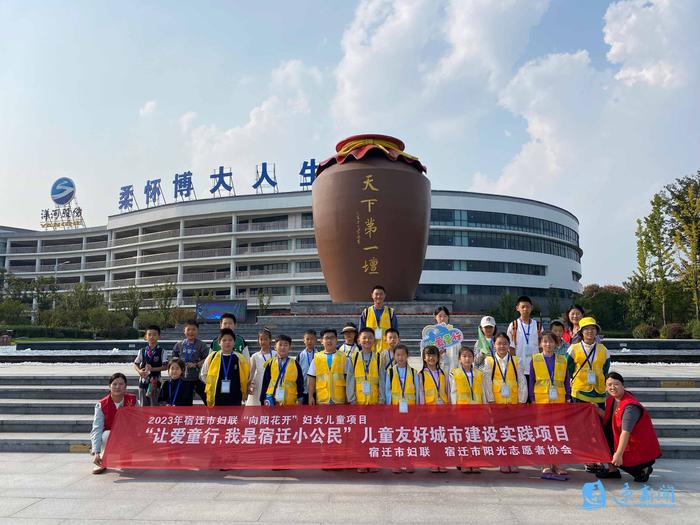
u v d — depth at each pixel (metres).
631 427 5.13
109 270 52.00
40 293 44.31
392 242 13.07
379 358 5.90
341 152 13.69
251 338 13.78
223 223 48.09
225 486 5.07
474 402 5.72
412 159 13.48
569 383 5.84
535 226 48.50
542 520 4.17
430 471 5.57
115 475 5.45
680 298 25.17
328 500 4.65
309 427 5.64
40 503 4.57
